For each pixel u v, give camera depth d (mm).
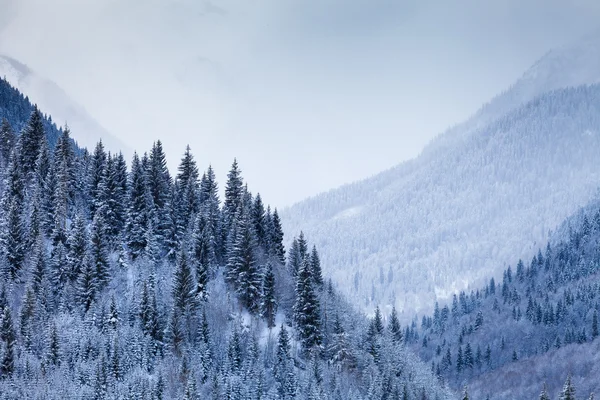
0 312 102062
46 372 93062
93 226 119312
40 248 111688
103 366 92500
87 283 109250
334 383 104688
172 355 101000
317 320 114000
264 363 104062
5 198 123312
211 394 93625
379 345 127938
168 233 127250
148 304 105812
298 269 130250
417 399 121500
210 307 112375
